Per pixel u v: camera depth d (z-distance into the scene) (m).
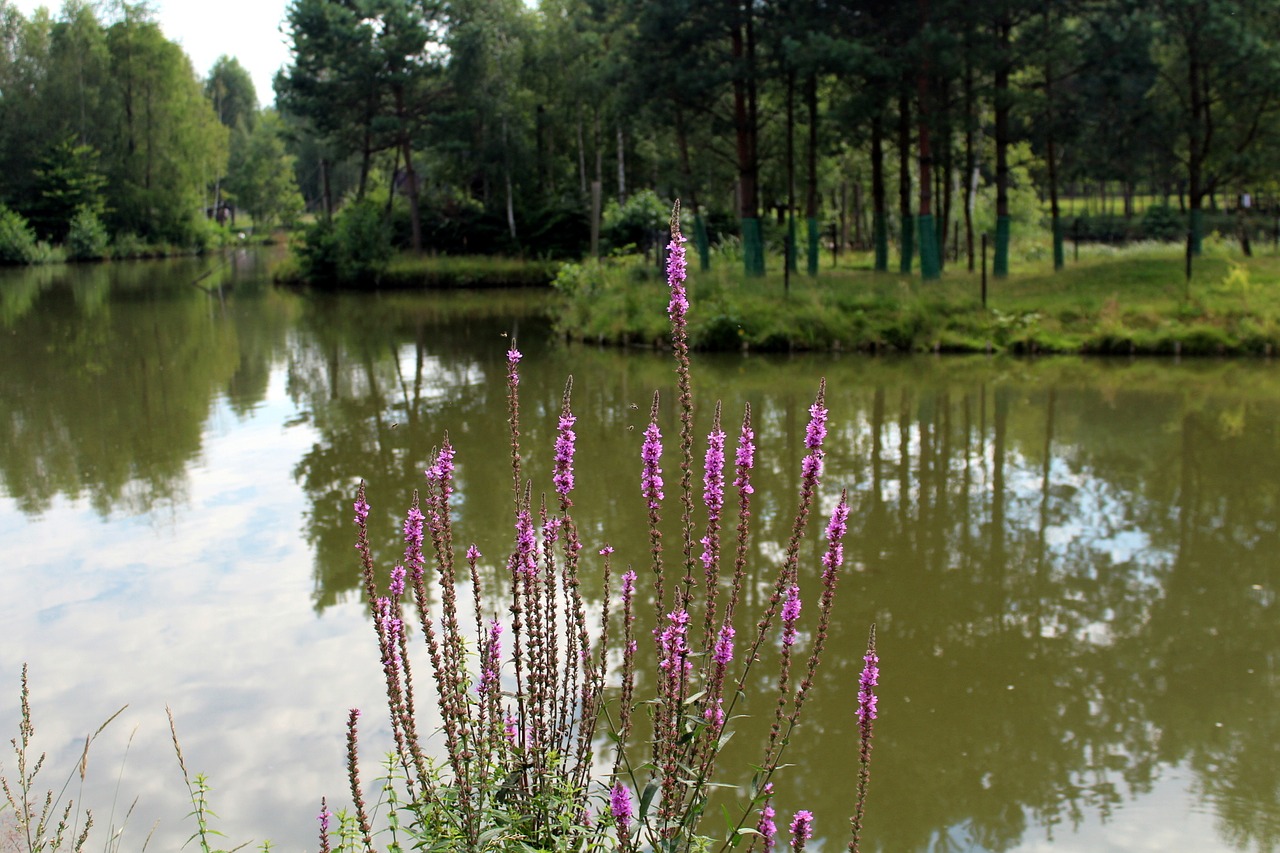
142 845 5.31
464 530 10.01
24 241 55.97
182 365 21.11
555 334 26.23
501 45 50.44
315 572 9.12
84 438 14.38
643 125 36.53
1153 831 5.53
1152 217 43.47
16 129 60.22
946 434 14.34
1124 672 7.33
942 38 23.94
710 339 22.39
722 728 3.71
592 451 13.26
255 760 6.16
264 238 84.19
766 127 40.25
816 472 3.58
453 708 3.99
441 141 48.66
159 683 7.15
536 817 3.91
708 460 3.67
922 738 6.45
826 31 26.48
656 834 3.81
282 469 12.55
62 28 61.75
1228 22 23.98
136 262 59.06
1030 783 5.99
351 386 18.58
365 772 6.00
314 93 46.19
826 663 7.43
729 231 43.28
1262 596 8.64
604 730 6.14
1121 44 24.59
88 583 8.95
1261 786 5.98
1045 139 28.11
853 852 3.72
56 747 6.35
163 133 65.81
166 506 11.12
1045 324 21.56
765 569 9.14
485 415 15.78
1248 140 27.19
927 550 9.70
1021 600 8.55
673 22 27.05
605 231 43.72
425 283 44.66
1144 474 12.27
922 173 26.11
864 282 26.02
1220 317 20.72
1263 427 14.48
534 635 4.20
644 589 8.44
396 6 45.22
